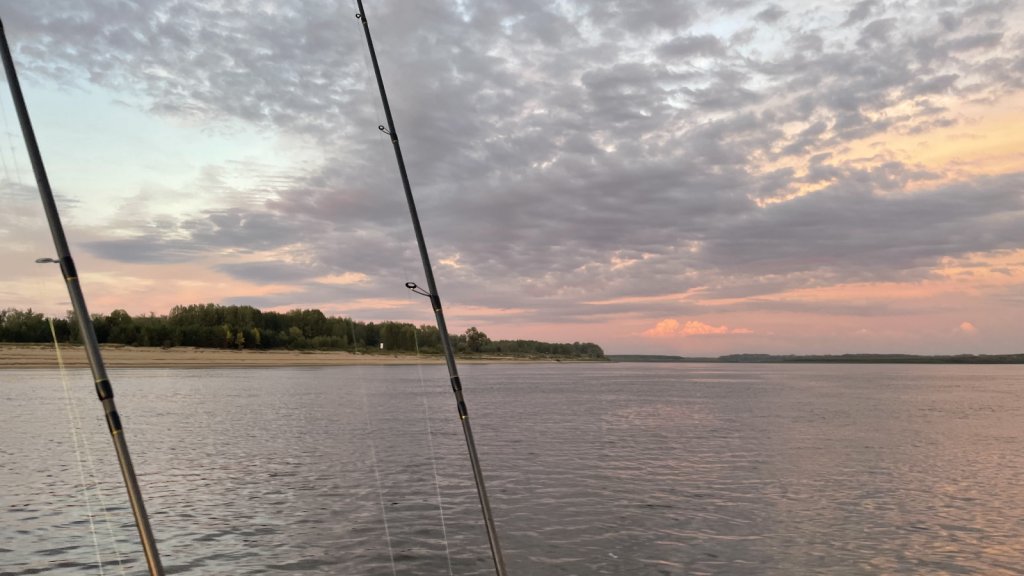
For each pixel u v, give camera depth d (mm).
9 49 5414
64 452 31609
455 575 15773
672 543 18562
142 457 31141
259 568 16000
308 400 64438
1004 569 17125
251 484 25469
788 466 31406
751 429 46594
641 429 45875
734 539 19078
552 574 16000
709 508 22625
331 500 22969
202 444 35625
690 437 41656
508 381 120625
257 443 36375
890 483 27719
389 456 32750
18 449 31953
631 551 17797
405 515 21016
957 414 61219
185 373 100500
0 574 15281
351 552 17266
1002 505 23891
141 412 49156
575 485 26219
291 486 25203
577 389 96812
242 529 19188
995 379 167500
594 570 16328
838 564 17234
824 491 25828
